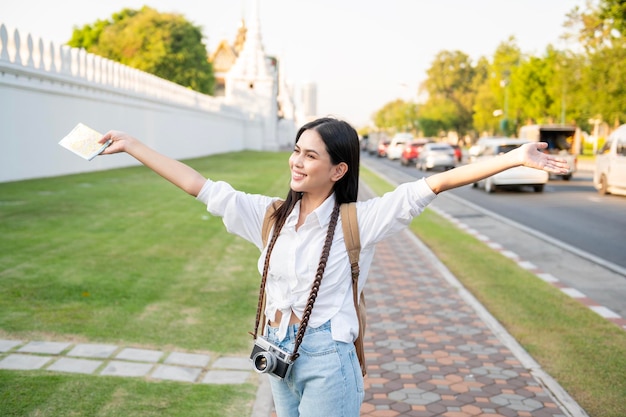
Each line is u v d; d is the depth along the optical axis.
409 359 5.46
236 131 51.56
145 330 5.68
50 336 5.37
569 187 23.94
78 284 6.85
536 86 57.56
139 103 25.64
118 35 65.81
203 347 5.38
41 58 17.08
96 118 21.20
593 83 36.38
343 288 2.42
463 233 12.86
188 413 4.13
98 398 4.27
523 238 12.43
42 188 14.29
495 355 5.57
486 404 4.54
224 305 6.59
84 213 11.25
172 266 8.05
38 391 4.32
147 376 4.71
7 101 15.41
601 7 32.12
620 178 19.59
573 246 11.49
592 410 4.48
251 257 8.95
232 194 2.55
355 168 2.49
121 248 8.74
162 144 29.70
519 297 7.66
